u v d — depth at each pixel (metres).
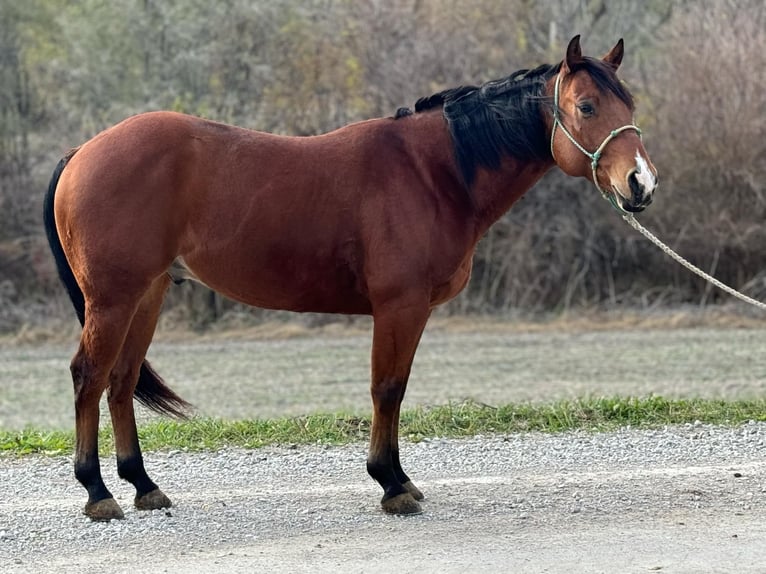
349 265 7.60
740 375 19.14
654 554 6.62
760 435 10.20
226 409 16.52
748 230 27.67
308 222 7.54
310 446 10.14
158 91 31.78
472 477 8.81
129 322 7.49
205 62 31.39
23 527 7.47
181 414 8.29
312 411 16.06
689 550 6.69
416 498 7.96
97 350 7.46
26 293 28.72
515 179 7.87
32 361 23.25
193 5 32.16
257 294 7.73
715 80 28.70
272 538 7.13
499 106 7.76
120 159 7.43
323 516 7.64
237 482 8.80
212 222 7.54
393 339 7.50
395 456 7.93
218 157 7.57
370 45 31.48
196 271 7.70
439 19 32.47
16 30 33.69
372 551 6.79
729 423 10.79
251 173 7.55
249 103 30.97
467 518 7.53
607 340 24.34
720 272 28.56
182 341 26.06
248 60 31.36
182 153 7.50
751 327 25.64
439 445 10.02
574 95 7.51
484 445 9.99
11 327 27.11
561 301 28.88
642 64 31.94
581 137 7.49
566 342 24.23
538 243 29.25
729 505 7.76
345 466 9.29
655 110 29.34
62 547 7.02
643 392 17.17
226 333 26.77
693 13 30.80
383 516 7.61
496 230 29.16
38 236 29.27
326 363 22.19
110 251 7.37
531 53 31.73
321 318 27.78
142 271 7.42
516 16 33.25
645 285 29.08
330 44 31.59
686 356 21.66
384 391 7.59
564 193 29.25
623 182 7.29
